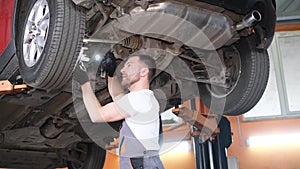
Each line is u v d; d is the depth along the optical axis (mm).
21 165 4582
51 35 2309
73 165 4625
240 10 2559
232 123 7832
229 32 2676
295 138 7633
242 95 3041
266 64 3037
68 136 3797
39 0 2490
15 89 2715
